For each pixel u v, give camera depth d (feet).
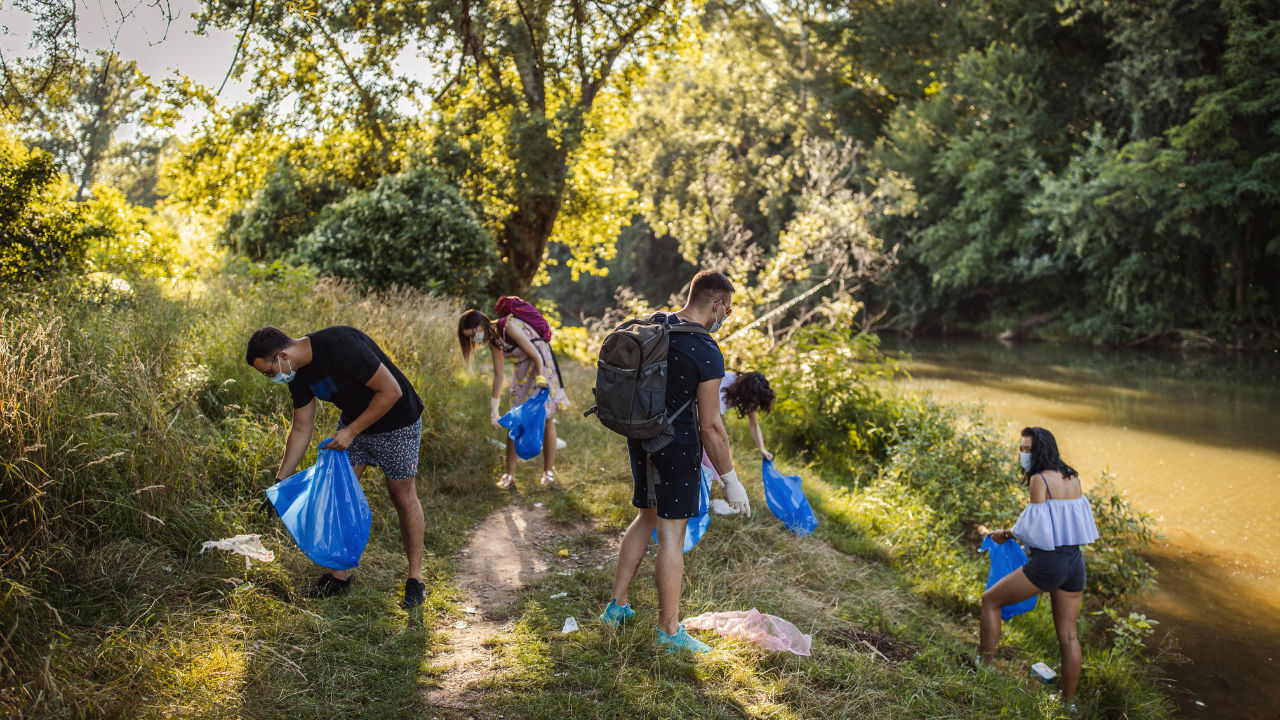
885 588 17.48
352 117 42.29
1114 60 85.61
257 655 10.32
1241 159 72.64
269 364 11.21
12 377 12.16
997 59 89.86
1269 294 80.79
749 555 16.83
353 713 9.53
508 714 9.84
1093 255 86.22
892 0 97.66
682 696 10.57
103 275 23.67
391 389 11.87
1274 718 15.52
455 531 16.37
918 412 28.76
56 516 11.48
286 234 45.80
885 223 103.35
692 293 12.04
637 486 12.16
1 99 16.98
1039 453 15.51
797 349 31.73
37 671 8.95
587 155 55.42
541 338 19.53
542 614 12.75
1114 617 17.89
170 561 12.34
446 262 39.81
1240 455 36.35
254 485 14.97
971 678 13.76
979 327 110.52
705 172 100.99
